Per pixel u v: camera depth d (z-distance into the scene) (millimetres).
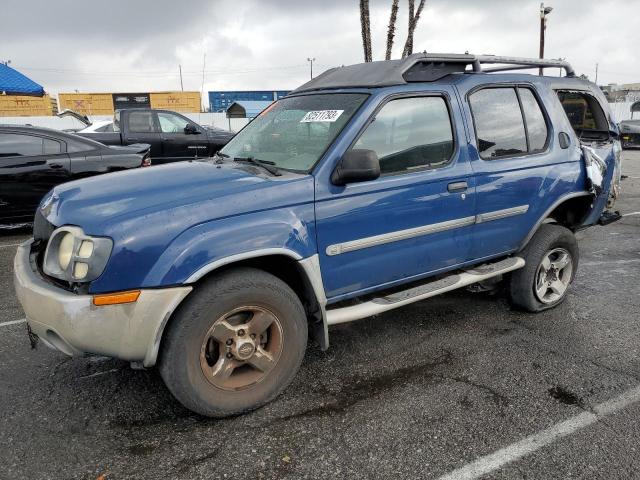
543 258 4160
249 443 2617
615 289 4941
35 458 2500
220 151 3887
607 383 3189
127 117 10781
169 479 2363
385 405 2959
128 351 2518
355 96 3307
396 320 4188
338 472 2408
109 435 2684
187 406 2678
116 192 2766
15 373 3330
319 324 3121
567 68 4777
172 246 2490
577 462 2465
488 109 3758
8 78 17172
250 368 2898
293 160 3148
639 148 19031
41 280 2654
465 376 3287
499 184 3719
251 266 2967
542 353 3604
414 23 10430
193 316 2576
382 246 3221
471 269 3891
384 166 3209
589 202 4434
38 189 6965
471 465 2451
